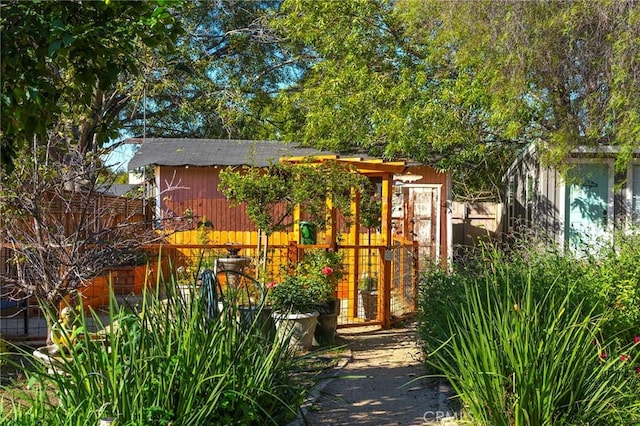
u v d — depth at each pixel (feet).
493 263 22.93
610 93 38.91
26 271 21.72
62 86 16.48
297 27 58.23
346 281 33.30
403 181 49.55
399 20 53.16
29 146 19.58
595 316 16.80
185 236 38.70
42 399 12.28
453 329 18.33
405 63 54.39
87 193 21.95
